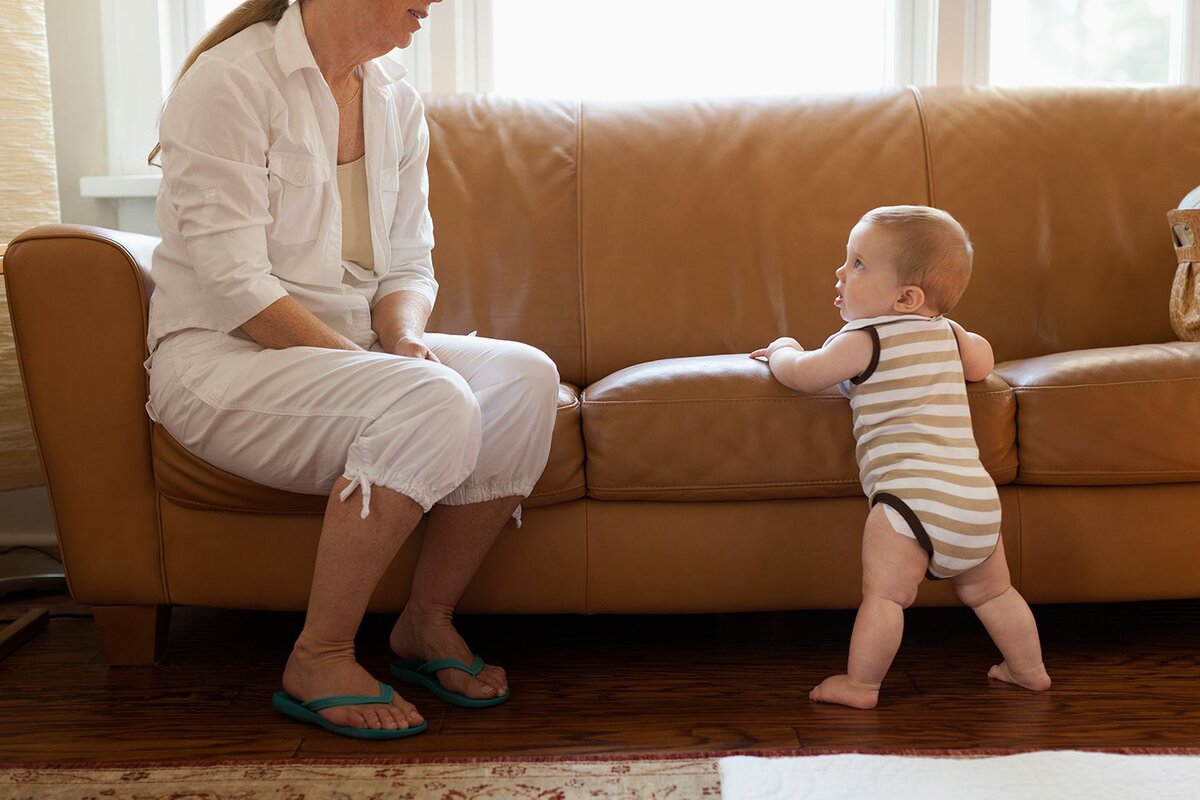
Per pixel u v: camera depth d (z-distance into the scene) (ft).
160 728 4.76
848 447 5.38
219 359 4.91
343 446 4.66
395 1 4.94
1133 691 5.08
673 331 6.90
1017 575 5.53
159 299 5.16
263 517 5.44
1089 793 3.91
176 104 4.85
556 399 5.15
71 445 5.39
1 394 6.34
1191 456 5.39
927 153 7.18
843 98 7.47
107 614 5.59
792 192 7.07
